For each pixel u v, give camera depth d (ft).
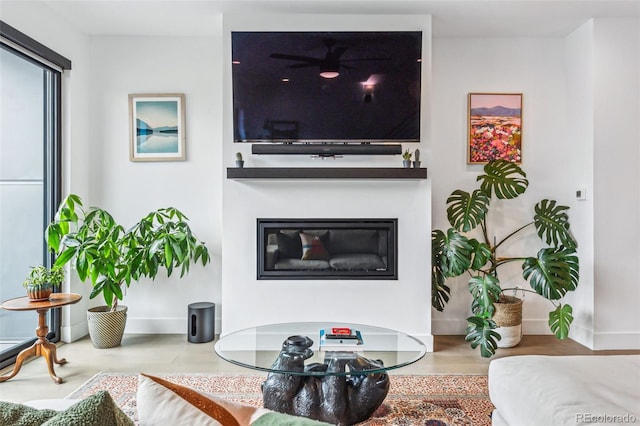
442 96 12.56
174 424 2.47
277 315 11.19
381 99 10.93
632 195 11.25
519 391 4.45
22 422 2.55
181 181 12.70
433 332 12.57
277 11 11.00
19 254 10.51
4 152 10.01
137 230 11.42
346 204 11.23
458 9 10.84
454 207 12.50
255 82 10.87
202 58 12.67
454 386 8.63
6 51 9.86
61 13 11.08
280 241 11.35
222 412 2.60
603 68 11.25
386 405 7.74
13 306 8.68
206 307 11.69
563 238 11.91
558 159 12.53
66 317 11.60
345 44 10.85
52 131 11.41
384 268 11.35
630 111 11.27
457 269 10.73
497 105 12.50
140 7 10.78
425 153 11.21
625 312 11.24
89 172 12.61
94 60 12.61
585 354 10.80
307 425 2.41
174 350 11.00
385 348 7.46
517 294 12.59
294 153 10.93
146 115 12.60
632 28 11.26
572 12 10.93
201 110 12.69
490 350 10.03
